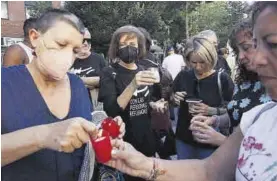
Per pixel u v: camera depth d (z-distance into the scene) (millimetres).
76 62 3971
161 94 3201
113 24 18250
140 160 1497
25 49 3066
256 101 2113
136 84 2562
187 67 3201
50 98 1446
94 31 18156
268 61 1061
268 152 1166
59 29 1383
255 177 1169
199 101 2756
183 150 3105
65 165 1421
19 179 1351
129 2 18922
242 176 1228
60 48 1398
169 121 3191
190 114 2996
